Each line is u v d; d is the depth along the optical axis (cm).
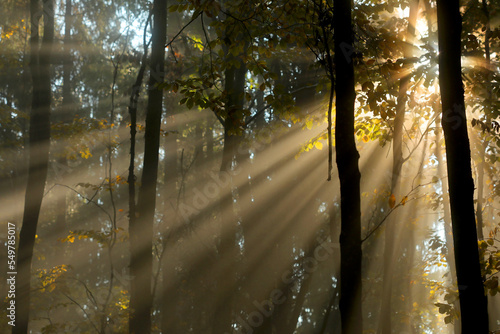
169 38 1590
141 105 1884
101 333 1104
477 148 954
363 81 739
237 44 750
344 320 483
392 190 753
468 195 480
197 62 1302
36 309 1393
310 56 1342
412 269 1498
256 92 1706
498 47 881
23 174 1741
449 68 496
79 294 1606
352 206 499
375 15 874
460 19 502
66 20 2244
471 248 477
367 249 1513
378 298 1658
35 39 946
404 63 705
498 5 870
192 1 698
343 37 527
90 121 1388
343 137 508
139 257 854
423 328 2080
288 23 741
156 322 1988
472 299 472
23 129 2077
